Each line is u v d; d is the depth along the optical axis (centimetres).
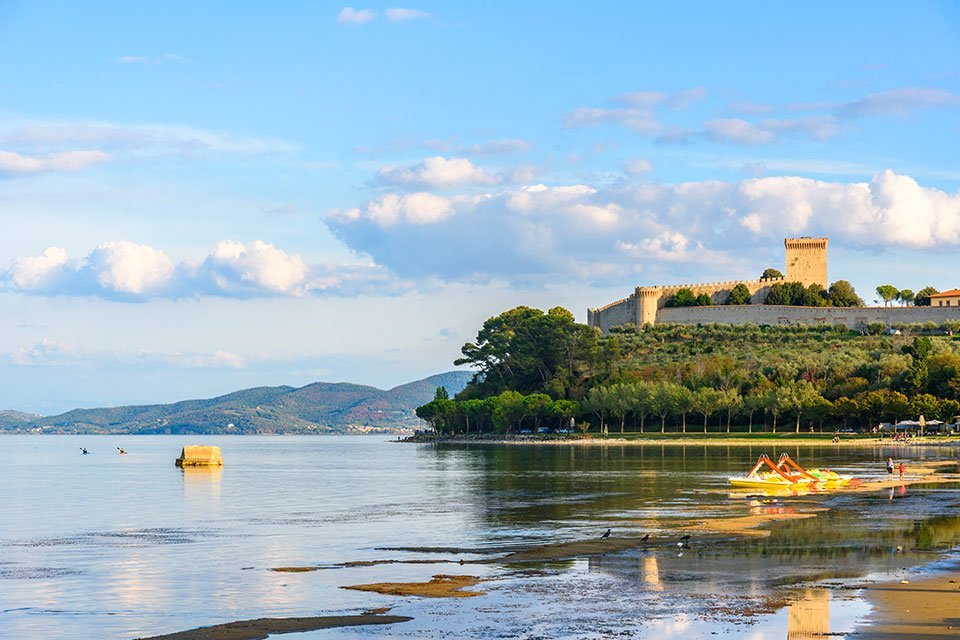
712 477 14175
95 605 5150
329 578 5819
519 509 9788
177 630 4594
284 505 10838
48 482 15725
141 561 6631
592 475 14950
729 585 5306
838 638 4181
